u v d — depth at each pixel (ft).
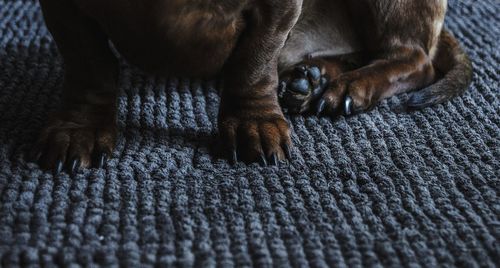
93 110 2.43
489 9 3.41
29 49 3.00
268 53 2.39
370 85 2.67
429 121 2.62
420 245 2.04
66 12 2.32
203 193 2.23
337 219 2.13
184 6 2.18
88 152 2.33
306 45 2.81
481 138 2.52
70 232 2.05
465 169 2.35
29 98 2.67
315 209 2.17
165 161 2.36
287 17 2.35
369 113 2.66
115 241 2.04
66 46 2.39
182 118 2.59
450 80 2.74
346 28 2.84
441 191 2.25
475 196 2.23
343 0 2.80
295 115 2.63
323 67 2.74
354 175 2.31
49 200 2.17
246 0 2.26
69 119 2.40
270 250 2.02
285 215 2.14
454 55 2.88
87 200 2.17
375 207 2.19
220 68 2.40
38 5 3.37
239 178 2.29
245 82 2.42
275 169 2.33
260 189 2.24
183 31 2.23
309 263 1.98
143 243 2.03
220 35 2.28
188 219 2.12
